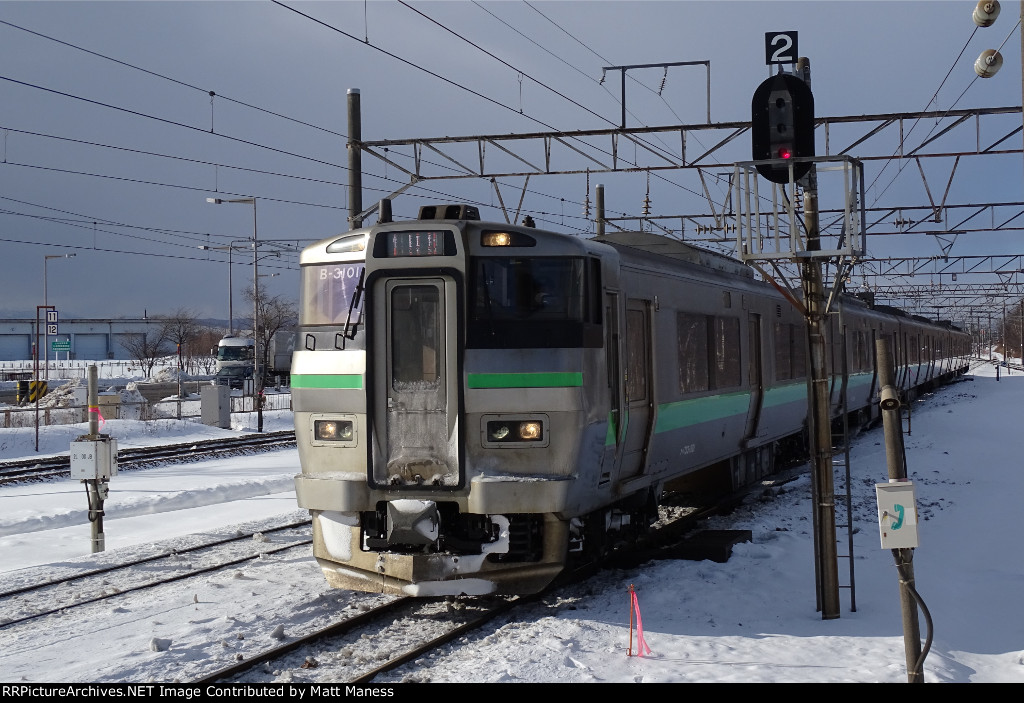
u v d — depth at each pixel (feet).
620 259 30.27
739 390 41.98
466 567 25.79
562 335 26.14
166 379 179.83
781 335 49.21
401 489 25.98
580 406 26.16
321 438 27.30
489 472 25.71
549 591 28.68
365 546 26.94
